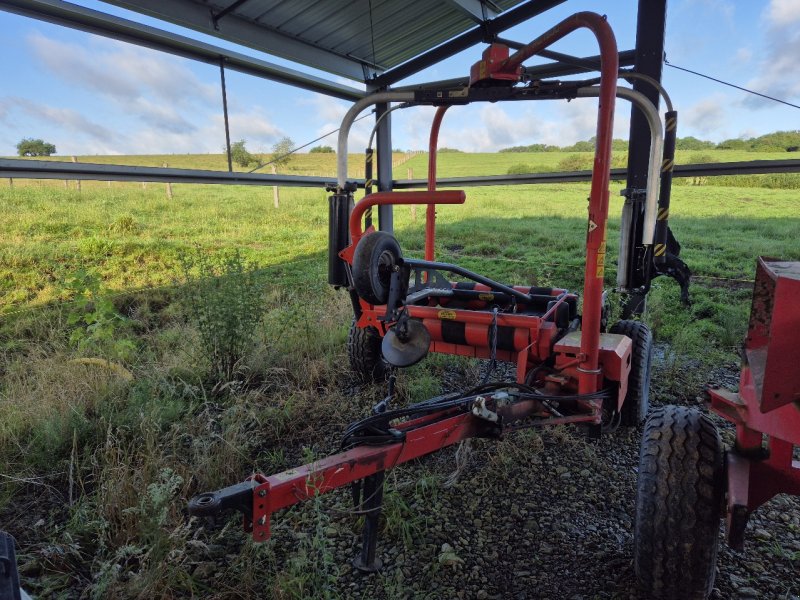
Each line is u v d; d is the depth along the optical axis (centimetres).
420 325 286
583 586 247
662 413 241
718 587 246
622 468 350
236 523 295
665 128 456
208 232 1459
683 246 1387
